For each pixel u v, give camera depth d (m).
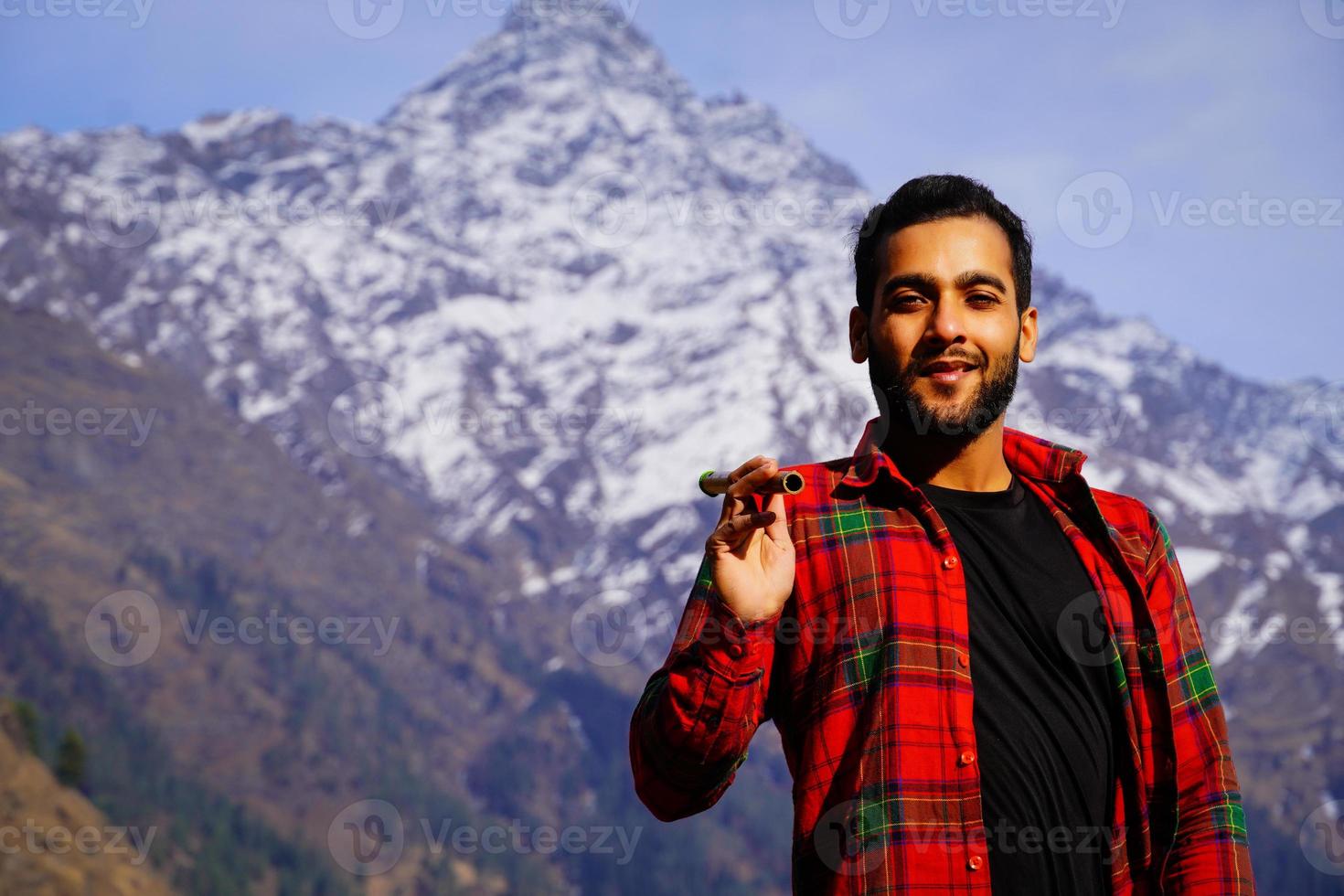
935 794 1.92
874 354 2.22
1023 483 2.24
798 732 2.07
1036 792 1.95
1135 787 2.02
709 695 1.98
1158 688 2.10
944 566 2.04
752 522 1.99
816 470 2.22
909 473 2.22
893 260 2.19
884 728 1.95
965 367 2.14
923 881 1.89
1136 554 2.18
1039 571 2.09
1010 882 1.91
